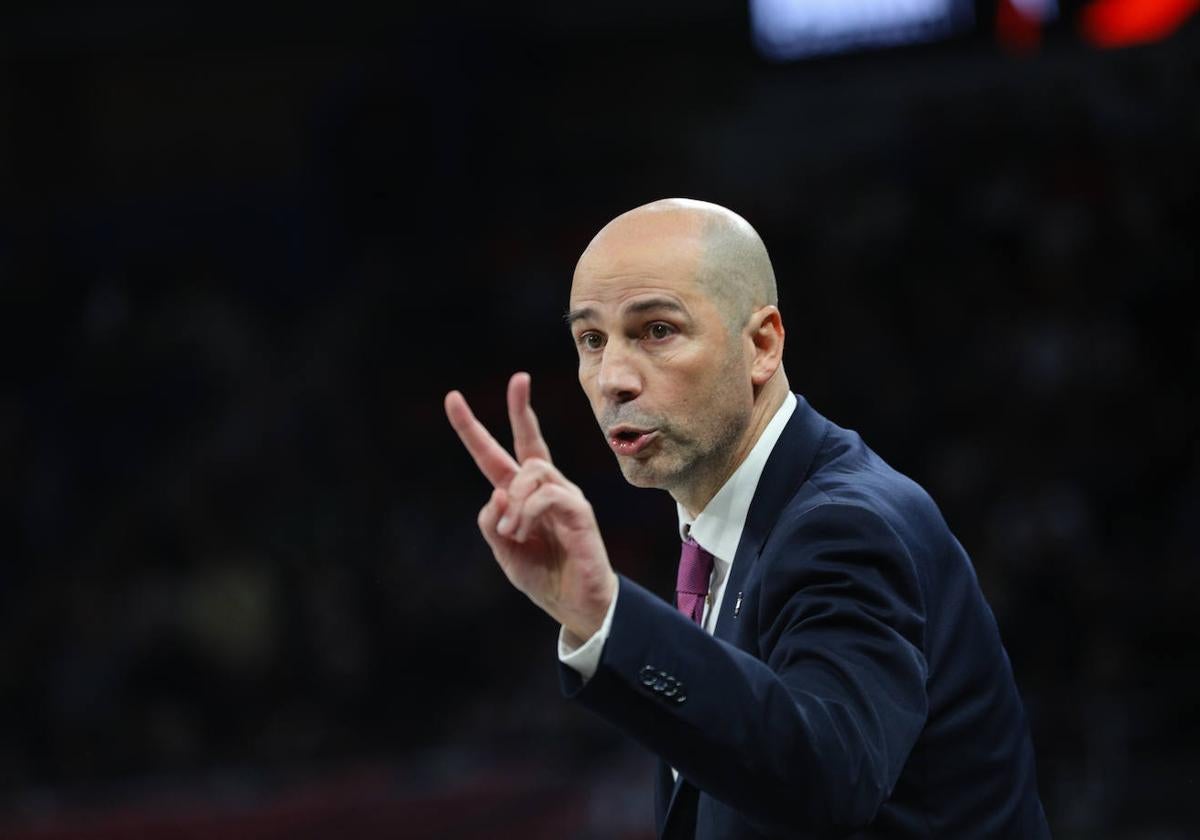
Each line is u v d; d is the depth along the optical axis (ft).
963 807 23.67
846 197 137.08
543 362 137.90
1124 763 82.43
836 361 124.67
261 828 85.46
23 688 115.24
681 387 23.38
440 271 146.30
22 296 155.53
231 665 112.47
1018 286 123.34
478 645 116.16
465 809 87.30
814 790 19.13
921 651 21.48
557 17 159.53
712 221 24.09
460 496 129.29
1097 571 99.91
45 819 88.63
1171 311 115.96
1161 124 129.08
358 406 138.82
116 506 136.56
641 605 19.77
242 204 159.02
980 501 108.78
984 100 137.69
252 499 131.34
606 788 87.71
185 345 144.97
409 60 157.79
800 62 148.87
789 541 22.48
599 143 152.76
